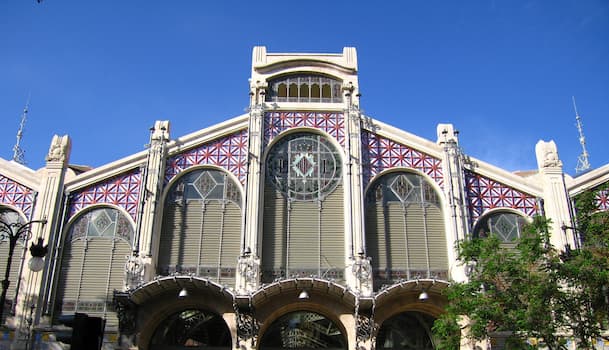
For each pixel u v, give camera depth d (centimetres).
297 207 3309
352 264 3070
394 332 3136
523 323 2311
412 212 3331
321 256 3191
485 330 2486
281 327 3134
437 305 3019
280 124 3497
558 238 3189
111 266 3162
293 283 2875
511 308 2462
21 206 3269
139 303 2952
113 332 3022
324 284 2873
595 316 2361
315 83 3659
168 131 3431
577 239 3188
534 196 3350
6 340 2945
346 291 2855
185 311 3127
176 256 3188
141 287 2831
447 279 3173
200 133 3425
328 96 3653
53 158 3350
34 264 2008
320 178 3381
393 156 3441
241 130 3478
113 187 3316
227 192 3331
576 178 3381
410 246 3253
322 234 3247
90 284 3127
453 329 2572
